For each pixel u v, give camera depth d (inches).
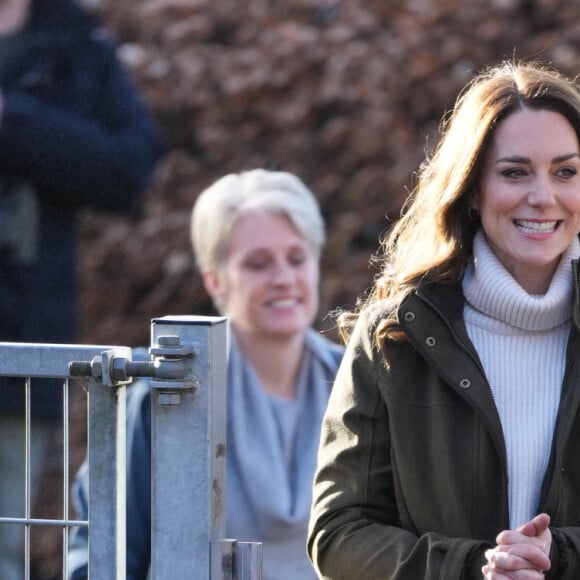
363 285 973.2
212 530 382.9
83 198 682.2
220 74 1031.6
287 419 562.9
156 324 380.2
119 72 708.7
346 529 427.5
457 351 423.2
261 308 569.6
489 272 432.8
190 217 1023.0
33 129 664.4
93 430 381.7
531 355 430.3
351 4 1030.4
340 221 988.6
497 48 1005.2
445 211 441.7
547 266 438.9
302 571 547.2
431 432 423.2
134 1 1074.7
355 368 436.5
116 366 377.1
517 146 426.9
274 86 1018.7
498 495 418.9
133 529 491.2
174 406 380.2
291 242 577.9
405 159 987.3
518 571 391.9
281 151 1018.7
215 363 382.6
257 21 1054.4
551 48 995.3
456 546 408.5
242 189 589.0
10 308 670.5
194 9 1058.7
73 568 488.7
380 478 432.1
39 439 635.5
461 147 436.5
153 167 711.1
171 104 1035.9
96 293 1025.5
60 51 692.1
